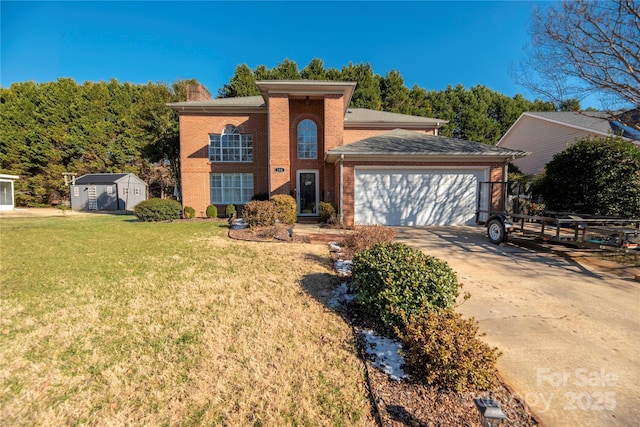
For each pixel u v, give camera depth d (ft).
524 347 10.46
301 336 11.37
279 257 23.16
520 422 7.04
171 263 21.48
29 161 93.45
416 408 7.58
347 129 58.80
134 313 13.38
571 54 35.58
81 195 85.71
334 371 9.27
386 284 11.62
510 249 26.40
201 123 55.26
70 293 15.78
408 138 45.70
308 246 27.35
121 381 8.84
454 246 27.61
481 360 8.32
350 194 40.01
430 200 40.52
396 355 9.98
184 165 55.31
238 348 10.55
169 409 7.77
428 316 9.70
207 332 11.68
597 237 23.43
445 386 8.27
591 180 39.99
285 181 48.21
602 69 34.76
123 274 18.97
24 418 7.45
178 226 41.16
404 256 13.17
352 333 11.59
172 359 9.93
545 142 63.57
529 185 49.88
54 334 11.53
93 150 98.58
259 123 55.72
